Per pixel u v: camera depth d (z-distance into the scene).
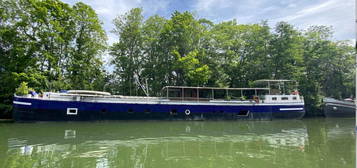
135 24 28.41
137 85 28.91
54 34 19.92
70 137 10.98
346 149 8.77
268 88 21.39
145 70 28.27
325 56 27.78
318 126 16.67
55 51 22.28
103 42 26.17
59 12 21.05
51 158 7.21
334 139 11.11
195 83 24.64
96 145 9.30
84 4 23.61
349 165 6.62
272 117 20.45
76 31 23.62
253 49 28.97
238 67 29.08
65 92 17.53
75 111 15.98
